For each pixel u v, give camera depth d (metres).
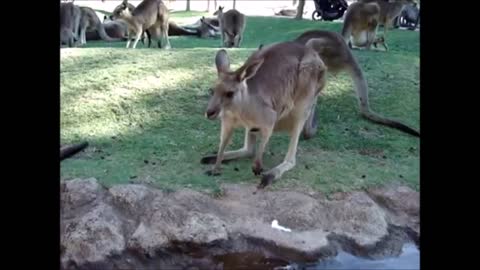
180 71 7.42
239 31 12.03
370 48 10.24
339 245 4.57
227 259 4.38
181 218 4.58
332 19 16.17
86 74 7.21
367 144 6.13
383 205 5.07
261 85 5.20
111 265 4.26
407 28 14.82
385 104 7.00
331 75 7.00
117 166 5.39
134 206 4.72
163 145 5.91
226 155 5.61
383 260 4.46
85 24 13.32
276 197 4.94
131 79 7.12
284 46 5.62
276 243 4.48
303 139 6.20
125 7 11.47
